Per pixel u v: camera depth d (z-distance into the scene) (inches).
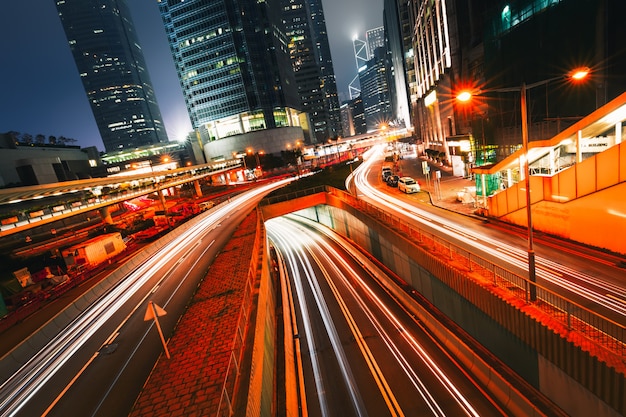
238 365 415.5
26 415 467.2
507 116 1541.6
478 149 1798.7
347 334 767.7
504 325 506.9
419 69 3235.7
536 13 1295.5
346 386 597.6
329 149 6151.6
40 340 697.0
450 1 1926.7
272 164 4416.8
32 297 983.6
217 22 4645.7
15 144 2898.6
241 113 4867.1
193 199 3016.7
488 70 1632.6
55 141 4234.7
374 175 2659.9
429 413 508.7
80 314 824.9
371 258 1197.7
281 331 762.8
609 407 355.3
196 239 1428.4
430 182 1958.7
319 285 1100.5
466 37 1872.5
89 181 1657.2
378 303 892.0
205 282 823.7
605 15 1072.2
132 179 2043.6
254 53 4810.5
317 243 1628.9
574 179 767.1
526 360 478.3
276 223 2348.7
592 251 722.8
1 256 1248.8
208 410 370.6
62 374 558.6
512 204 1016.2
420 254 781.9
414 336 708.0
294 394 574.2
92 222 2415.1
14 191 1195.9
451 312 685.3
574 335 395.2
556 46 1246.3
